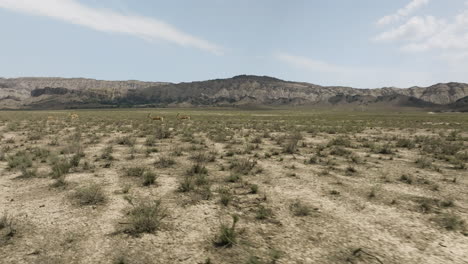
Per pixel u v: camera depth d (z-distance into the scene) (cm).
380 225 646
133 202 773
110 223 642
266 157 1449
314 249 534
